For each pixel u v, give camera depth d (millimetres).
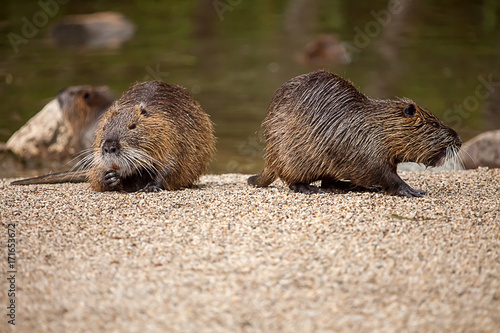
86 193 11602
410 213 9938
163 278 7746
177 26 38156
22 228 9422
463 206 10453
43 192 11805
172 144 12062
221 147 20156
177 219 9750
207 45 33750
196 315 7008
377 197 10969
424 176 13562
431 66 28531
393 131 11227
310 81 11547
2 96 25172
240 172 18125
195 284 7586
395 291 7426
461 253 8359
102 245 8750
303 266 7941
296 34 35594
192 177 12633
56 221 9734
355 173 11438
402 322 6883
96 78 27344
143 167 11922
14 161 20500
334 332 6711
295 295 7332
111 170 11680
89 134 19797
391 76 27078
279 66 29484
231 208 10242
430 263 8062
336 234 8945
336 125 11281
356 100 11422
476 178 13117
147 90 12484
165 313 7062
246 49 32781
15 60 30703
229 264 8031
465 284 7598
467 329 6797
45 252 8555
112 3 44031
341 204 10406
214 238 8891
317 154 11391
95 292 7508
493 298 7340
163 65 29844
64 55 31922
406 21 37750
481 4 41156
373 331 6738
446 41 33000
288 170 11664
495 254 8352
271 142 11805
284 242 8672
